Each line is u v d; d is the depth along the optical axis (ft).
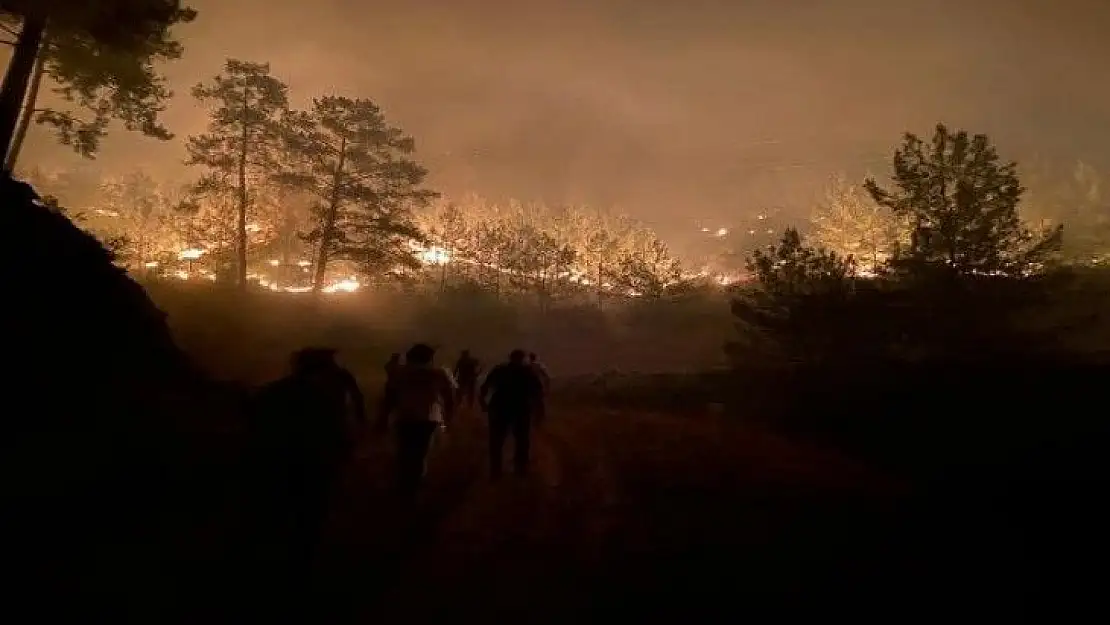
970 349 51.24
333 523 22.43
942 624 15.05
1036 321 55.36
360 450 35.83
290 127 130.93
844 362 52.44
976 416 35.83
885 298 54.08
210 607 15.37
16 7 49.93
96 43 60.90
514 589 17.22
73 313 31.83
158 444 26.32
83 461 22.31
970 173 55.52
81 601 14.96
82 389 27.61
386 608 15.83
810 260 61.21
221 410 35.01
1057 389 37.93
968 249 53.52
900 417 38.78
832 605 16.17
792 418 44.34
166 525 20.17
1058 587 16.93
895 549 20.21
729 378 58.95
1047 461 28.37
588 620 15.39
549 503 25.96
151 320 39.37
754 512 24.61
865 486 28.40
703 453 36.42
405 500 24.40
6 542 16.75
